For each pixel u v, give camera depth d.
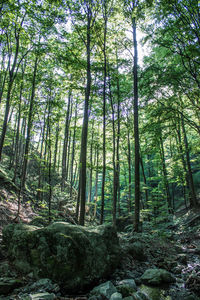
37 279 4.19
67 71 11.15
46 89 8.27
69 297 3.85
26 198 12.15
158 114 11.22
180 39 9.80
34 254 4.47
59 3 8.94
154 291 4.49
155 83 10.46
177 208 20.33
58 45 10.59
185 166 16.56
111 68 11.91
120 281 4.75
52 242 4.52
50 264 4.23
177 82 10.23
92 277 4.45
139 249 6.50
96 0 9.70
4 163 15.98
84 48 11.74
